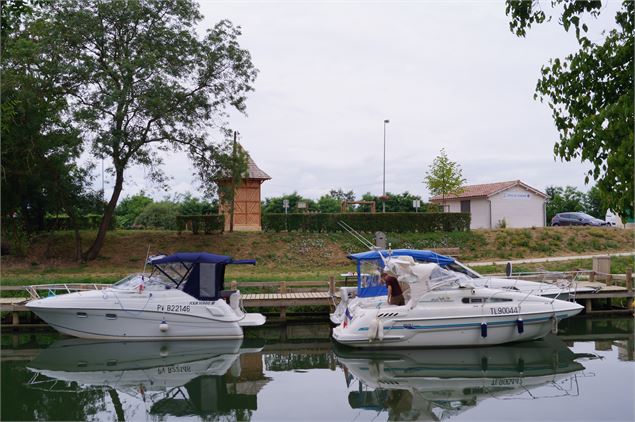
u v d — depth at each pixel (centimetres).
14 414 1027
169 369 1340
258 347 1593
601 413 978
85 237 3167
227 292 1708
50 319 1602
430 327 1472
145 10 2650
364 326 1459
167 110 2670
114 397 1126
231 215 3331
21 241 2853
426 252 1723
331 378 1248
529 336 1523
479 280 1734
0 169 2480
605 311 2016
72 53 2536
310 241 3170
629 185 719
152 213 5072
